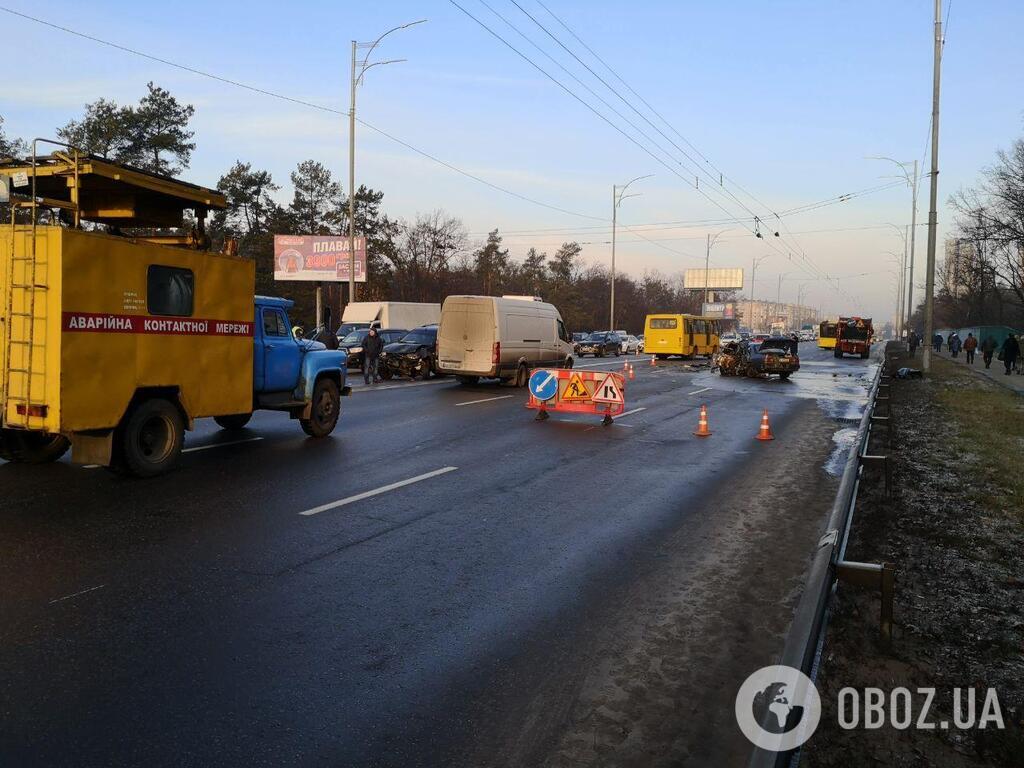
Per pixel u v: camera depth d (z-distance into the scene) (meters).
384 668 4.28
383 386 22.66
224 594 5.32
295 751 3.42
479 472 9.91
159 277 8.86
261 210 64.56
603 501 8.48
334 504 7.96
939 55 32.50
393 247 66.94
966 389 25.42
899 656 4.50
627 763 3.41
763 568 6.23
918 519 7.81
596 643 4.70
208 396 9.67
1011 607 5.36
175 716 3.68
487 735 3.62
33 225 7.75
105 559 5.95
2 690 3.86
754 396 22.33
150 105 51.31
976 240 49.19
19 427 8.00
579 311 90.38
